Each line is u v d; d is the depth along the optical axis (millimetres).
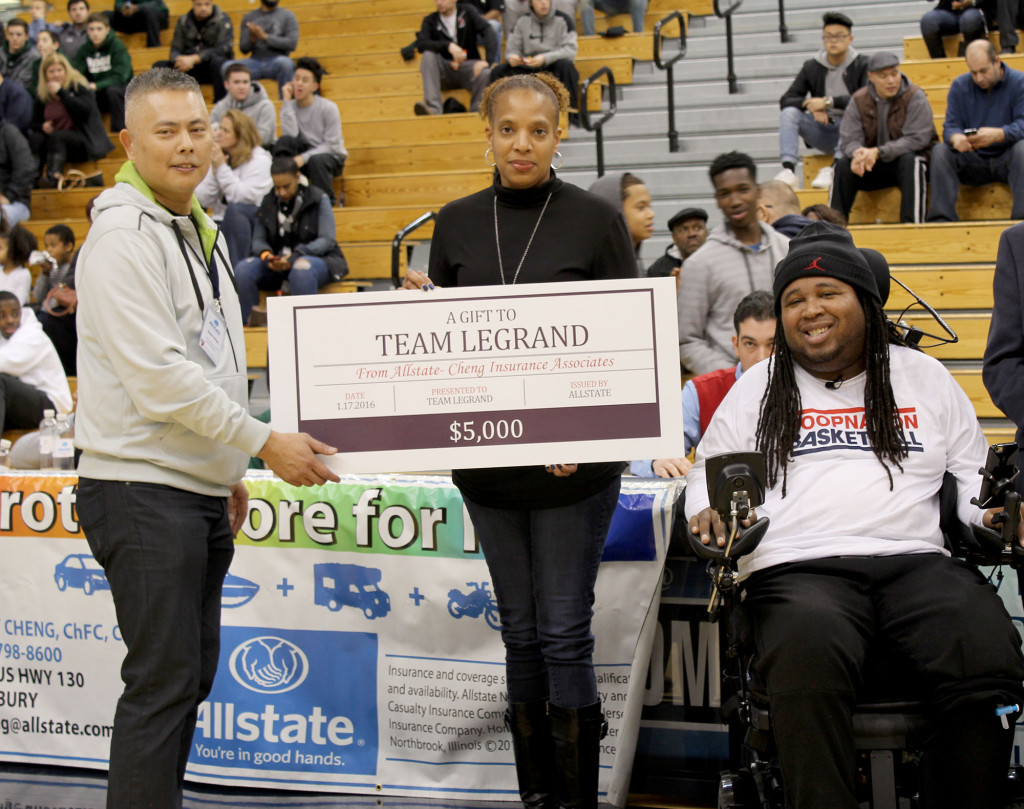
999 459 2186
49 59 8977
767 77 8477
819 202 6789
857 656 2092
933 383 2439
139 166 2250
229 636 3074
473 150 8336
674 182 7629
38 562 3172
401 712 2998
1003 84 6160
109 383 2227
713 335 3986
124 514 2207
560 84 2510
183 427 2230
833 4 9000
